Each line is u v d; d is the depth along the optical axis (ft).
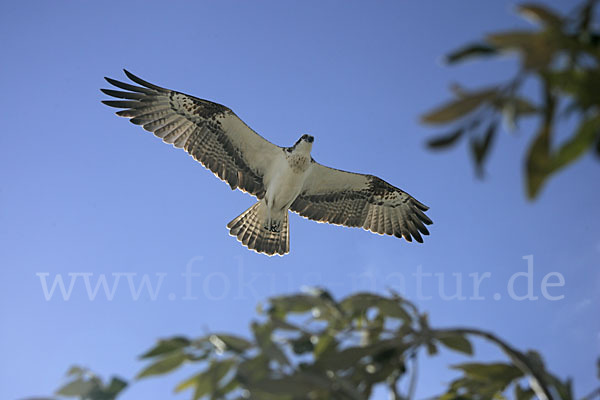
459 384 24.45
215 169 71.15
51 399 18.30
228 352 19.11
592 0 11.92
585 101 11.90
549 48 11.85
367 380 20.42
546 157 11.83
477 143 12.21
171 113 70.08
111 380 18.39
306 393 19.11
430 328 20.88
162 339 19.12
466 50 12.82
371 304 21.40
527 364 20.21
